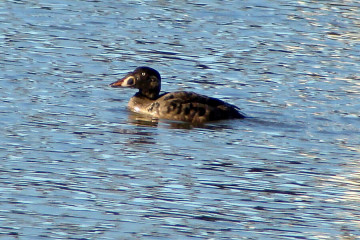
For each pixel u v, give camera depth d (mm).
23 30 24594
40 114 17344
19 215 12352
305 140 16562
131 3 28734
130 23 26156
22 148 15219
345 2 30125
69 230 11961
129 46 23641
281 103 19141
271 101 19266
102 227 12109
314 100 19500
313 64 22797
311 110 18672
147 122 17281
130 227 12148
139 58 22500
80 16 26656
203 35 25188
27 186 13469
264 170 14734
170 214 12680
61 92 19094
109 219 12391
